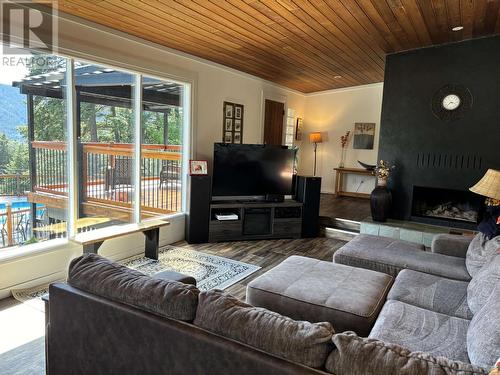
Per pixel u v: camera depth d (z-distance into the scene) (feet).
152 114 13.88
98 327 4.85
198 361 4.14
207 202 15.38
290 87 23.08
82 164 11.53
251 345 3.95
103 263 5.42
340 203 22.40
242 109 18.58
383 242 10.91
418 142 16.78
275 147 16.94
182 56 14.39
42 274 10.36
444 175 16.30
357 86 24.43
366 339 3.84
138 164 13.39
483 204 15.85
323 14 11.35
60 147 10.89
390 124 17.37
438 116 16.20
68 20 10.21
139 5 9.83
